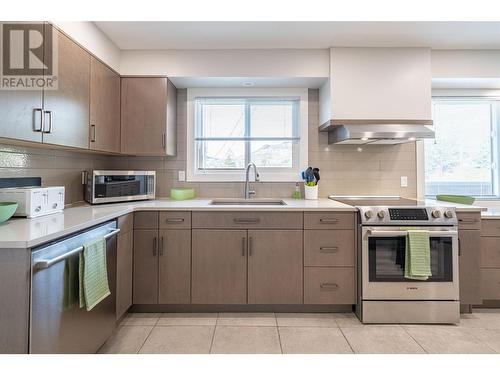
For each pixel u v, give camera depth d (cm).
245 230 241
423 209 237
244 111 321
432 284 232
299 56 282
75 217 179
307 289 241
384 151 318
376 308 231
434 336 213
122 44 269
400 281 231
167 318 238
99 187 250
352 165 317
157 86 279
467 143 322
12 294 120
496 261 250
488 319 240
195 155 318
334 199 297
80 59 211
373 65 277
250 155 321
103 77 245
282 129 321
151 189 290
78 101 208
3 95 146
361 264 234
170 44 271
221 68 281
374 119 276
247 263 242
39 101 170
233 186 319
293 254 241
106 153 272
